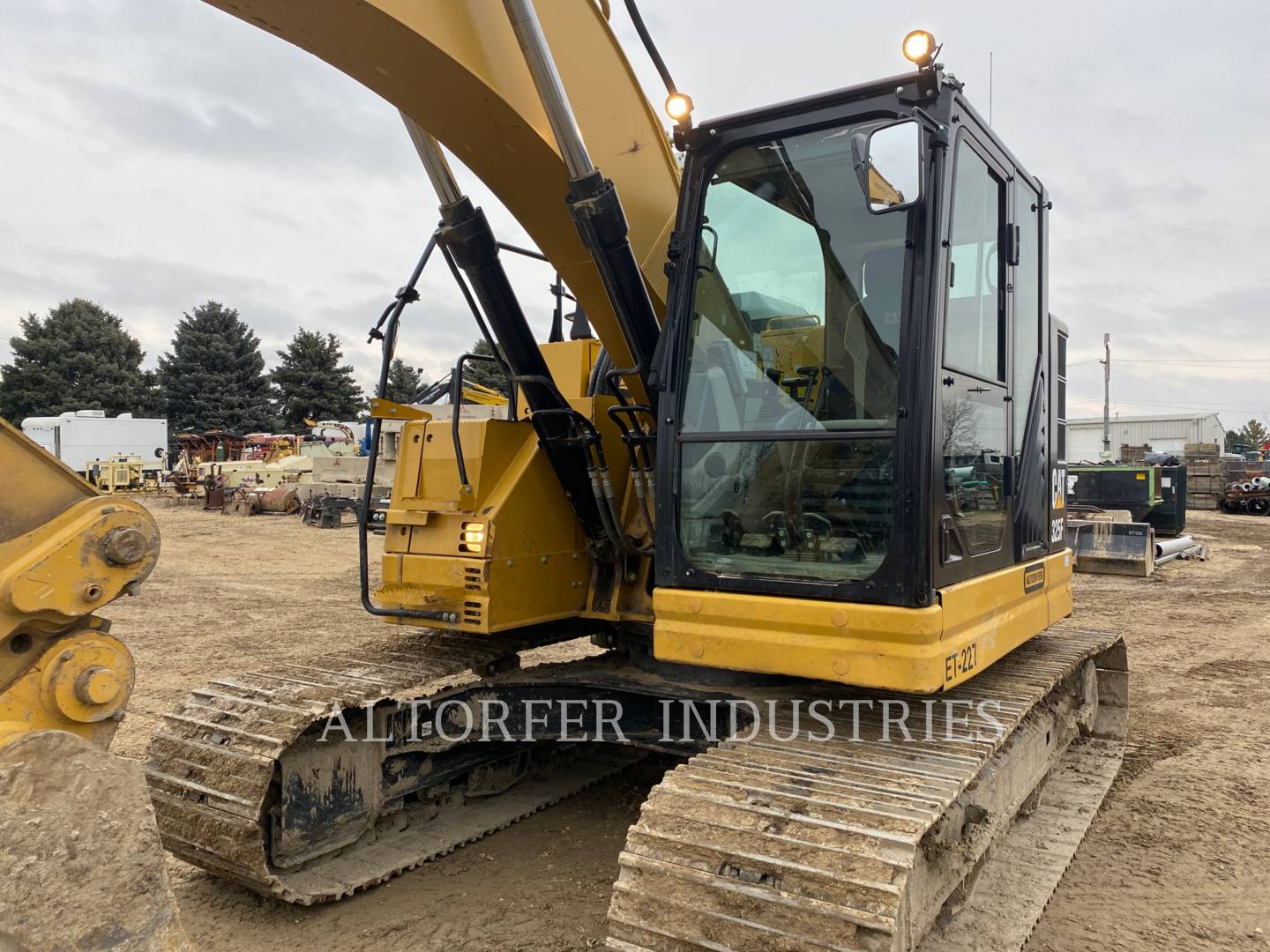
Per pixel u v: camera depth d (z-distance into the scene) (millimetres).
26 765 1880
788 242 3326
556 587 4203
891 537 2910
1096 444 58438
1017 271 4008
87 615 2246
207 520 23438
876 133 3057
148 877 1990
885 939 2199
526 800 4695
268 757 3350
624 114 3814
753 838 2475
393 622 4141
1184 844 4520
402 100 3188
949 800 2615
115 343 59156
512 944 3396
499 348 4043
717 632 3143
